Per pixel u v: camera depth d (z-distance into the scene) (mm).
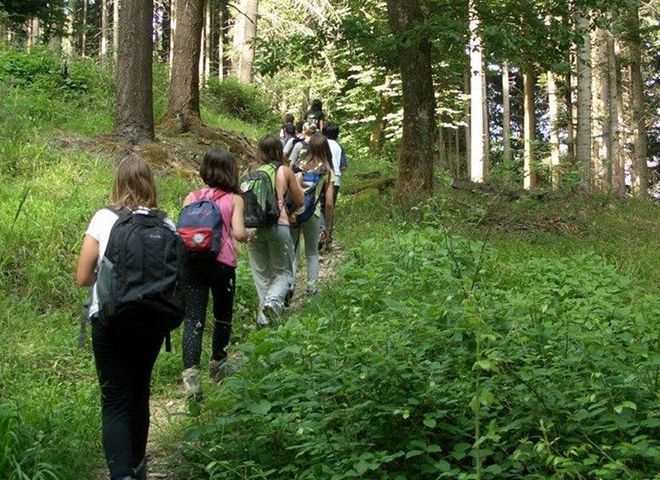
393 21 12484
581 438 3885
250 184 6785
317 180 8164
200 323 5598
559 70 13625
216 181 5863
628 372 4188
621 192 22172
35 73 15734
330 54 22859
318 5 22578
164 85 19719
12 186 9844
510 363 4418
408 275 7047
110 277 3854
